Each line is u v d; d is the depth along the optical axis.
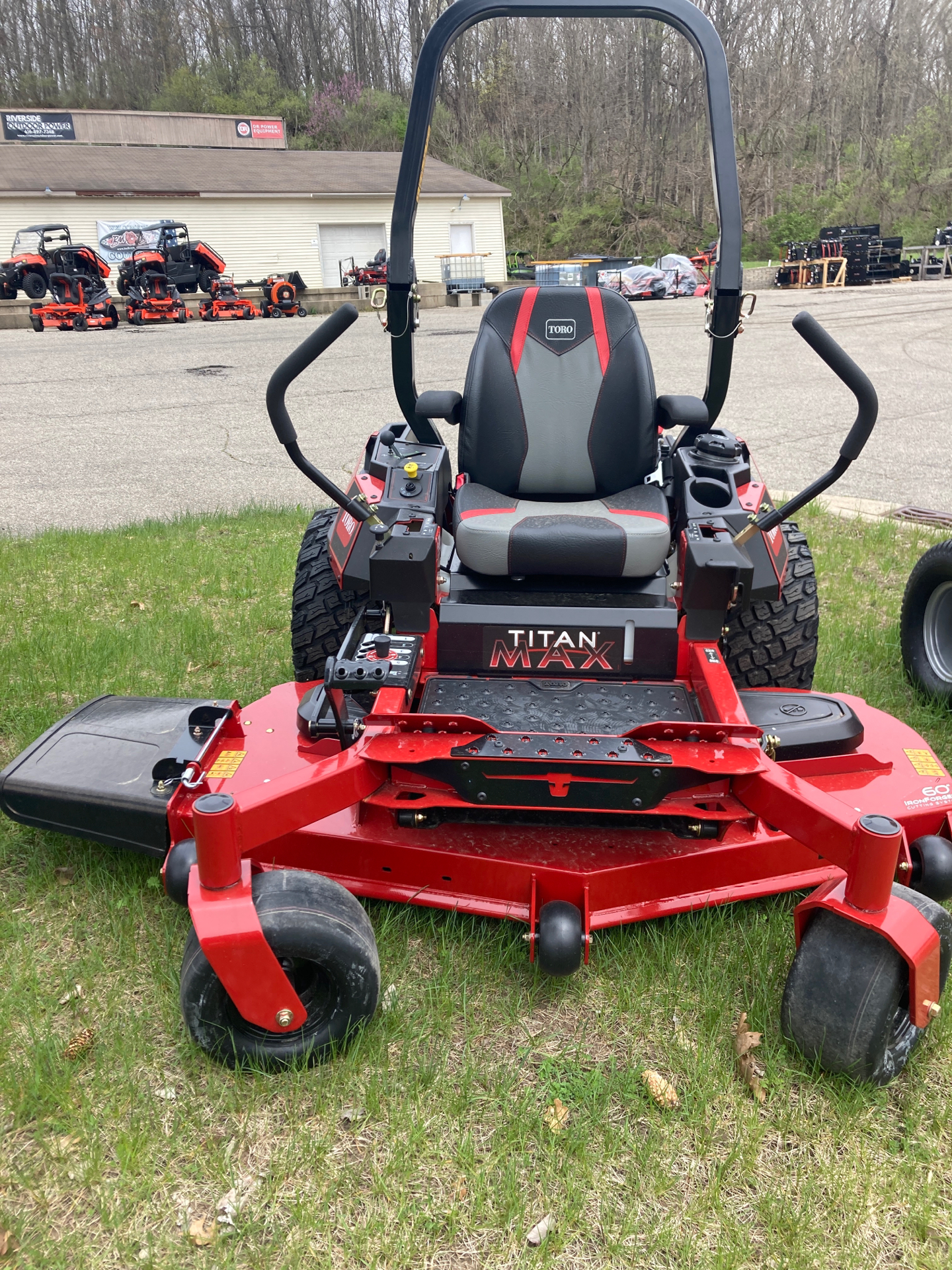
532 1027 2.49
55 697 4.11
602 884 2.62
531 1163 2.11
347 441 10.38
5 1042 2.38
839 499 7.45
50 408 12.68
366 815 2.85
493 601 3.11
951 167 44.50
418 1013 2.49
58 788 2.83
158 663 4.44
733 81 50.53
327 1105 2.22
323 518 3.82
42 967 2.65
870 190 46.28
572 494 3.56
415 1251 1.93
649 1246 1.94
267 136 38.69
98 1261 1.91
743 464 3.32
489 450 3.51
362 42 63.22
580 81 33.03
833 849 2.21
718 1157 2.14
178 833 2.71
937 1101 2.30
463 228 33.78
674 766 2.37
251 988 2.12
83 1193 2.04
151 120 36.94
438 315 25.50
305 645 3.76
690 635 2.99
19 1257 1.90
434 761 2.41
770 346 17.20
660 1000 2.55
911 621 4.30
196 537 6.66
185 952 2.25
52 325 23.95
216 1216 1.99
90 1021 2.47
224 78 60.28
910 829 2.79
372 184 33.00
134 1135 2.12
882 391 12.56
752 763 2.38
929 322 19.91
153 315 24.47
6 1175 2.07
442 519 3.37
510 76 40.62
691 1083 2.30
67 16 63.06
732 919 2.81
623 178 44.25
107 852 3.10
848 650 4.61
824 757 2.96
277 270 31.86
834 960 2.19
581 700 2.86
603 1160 2.12
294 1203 2.01
